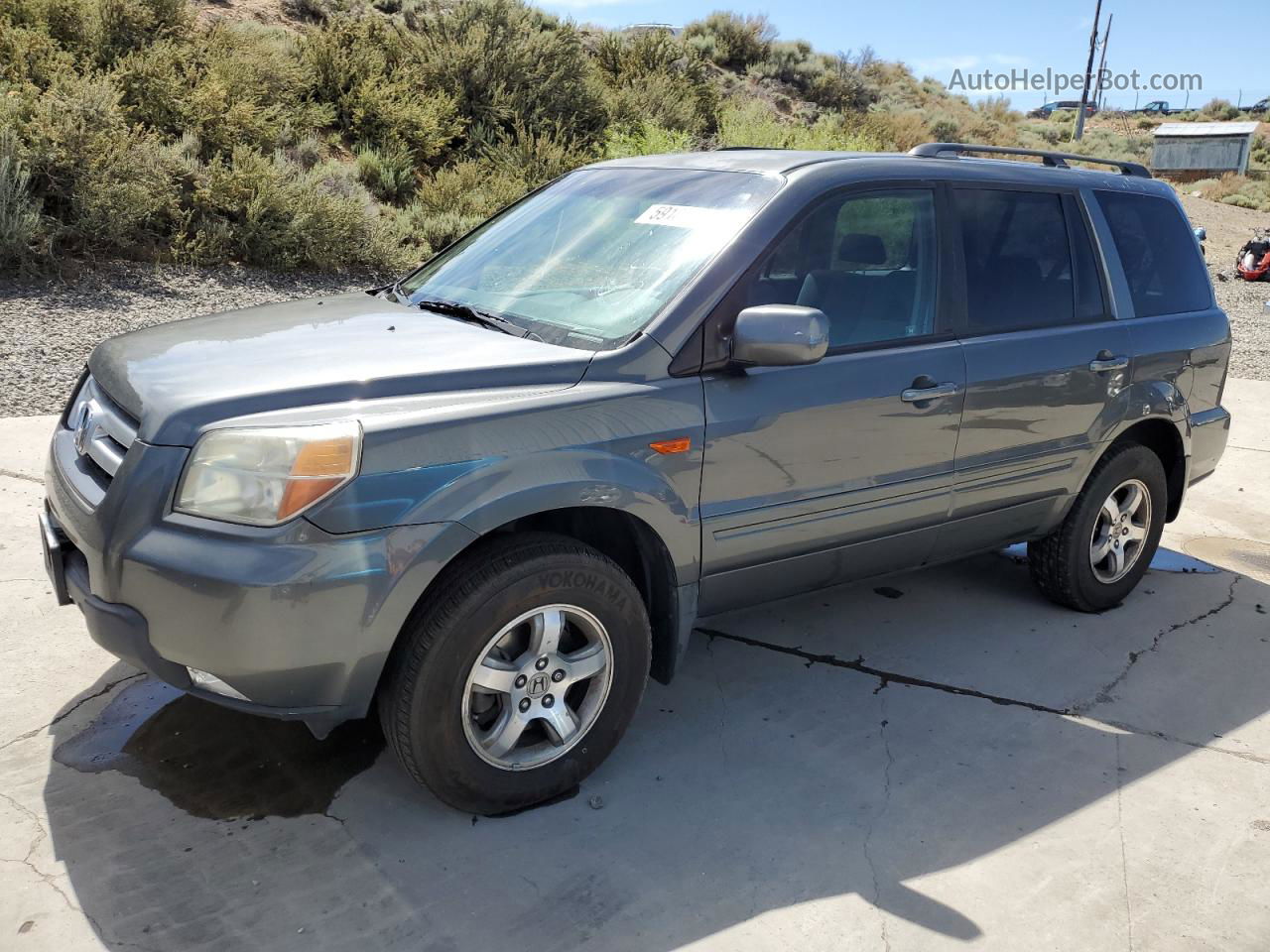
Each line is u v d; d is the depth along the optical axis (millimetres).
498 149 15344
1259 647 4504
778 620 4500
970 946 2643
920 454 3719
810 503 3457
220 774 3166
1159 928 2742
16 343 7539
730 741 3520
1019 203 4145
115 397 2930
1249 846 3107
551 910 2684
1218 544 5805
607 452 2955
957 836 3078
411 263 12000
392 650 2811
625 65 20391
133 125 11742
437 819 3021
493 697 3010
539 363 2980
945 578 5102
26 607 4051
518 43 16875
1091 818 3201
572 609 2986
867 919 2715
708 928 2650
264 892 2689
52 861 2742
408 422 2672
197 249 10398
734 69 28188
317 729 2805
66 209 10102
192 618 2553
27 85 10477
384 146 14562
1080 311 4297
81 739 3285
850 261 3574
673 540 3145
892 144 25875
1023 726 3729
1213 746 3670
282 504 2551
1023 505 4195
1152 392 4512
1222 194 31328
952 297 3836
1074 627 4598
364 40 15961
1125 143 40750
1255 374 10375
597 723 3150
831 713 3738
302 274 11062
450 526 2691
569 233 3783
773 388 3287
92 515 2705
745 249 3305
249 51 14094
